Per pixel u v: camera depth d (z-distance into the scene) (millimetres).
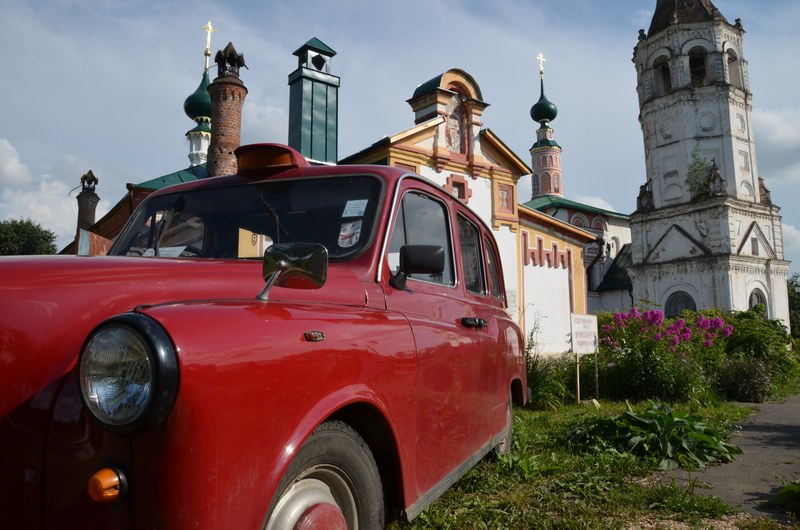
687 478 4652
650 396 9961
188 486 1412
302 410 1818
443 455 2859
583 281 20391
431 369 2744
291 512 1841
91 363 1441
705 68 42469
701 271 38875
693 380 9867
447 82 15961
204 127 28625
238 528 1528
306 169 3074
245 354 1639
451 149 16109
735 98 40938
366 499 2182
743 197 40188
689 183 40094
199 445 1442
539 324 18562
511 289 17078
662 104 42125
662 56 42594
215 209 3012
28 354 1589
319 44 17234
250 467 1588
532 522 3494
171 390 1407
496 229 16969
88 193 28594
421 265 2635
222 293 2029
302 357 1853
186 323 1549
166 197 3195
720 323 12211
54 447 1466
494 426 3875
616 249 48719
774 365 13500
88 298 1753
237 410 1563
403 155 14875
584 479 4449
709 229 39031
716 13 41531
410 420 2502
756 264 39031
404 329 2570
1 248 42125
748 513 3830
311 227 2812
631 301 43656
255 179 3100
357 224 2771
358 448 2164
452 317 3283
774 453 5621
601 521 3564
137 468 1400
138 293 1850
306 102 16859
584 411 8367
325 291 2326
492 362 3828
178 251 2904
